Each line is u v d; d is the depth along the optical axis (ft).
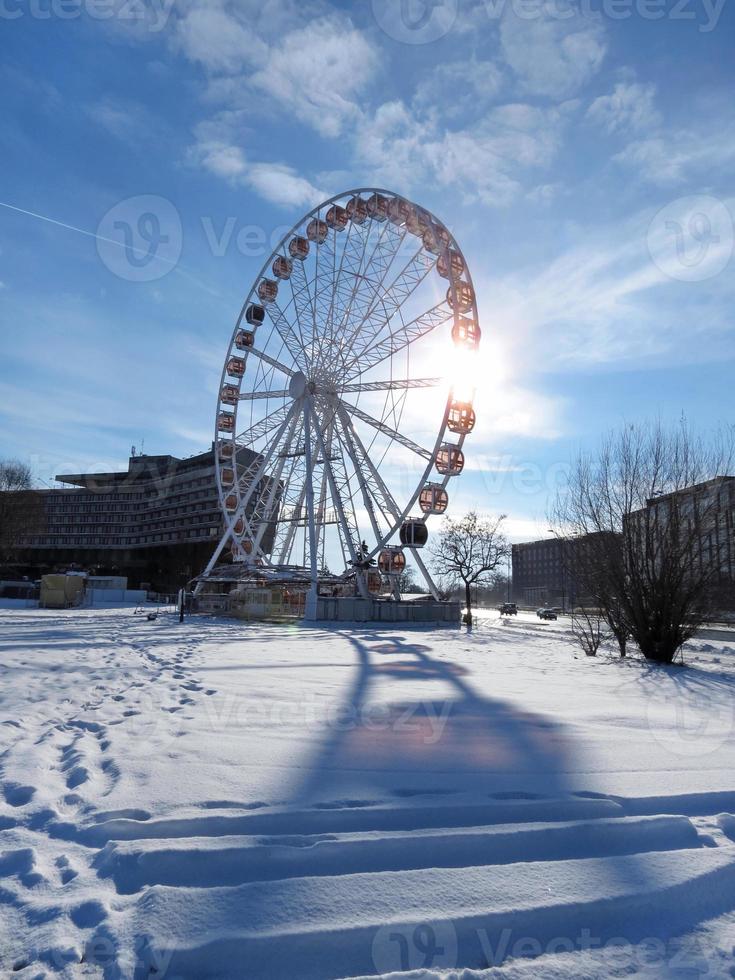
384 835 15.83
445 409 119.44
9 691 36.55
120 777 20.02
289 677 45.47
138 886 13.55
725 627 150.00
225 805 17.70
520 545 454.40
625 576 75.97
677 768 22.82
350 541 135.03
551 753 24.66
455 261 122.83
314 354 136.98
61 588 194.70
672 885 14.15
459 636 103.45
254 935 11.62
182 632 91.15
